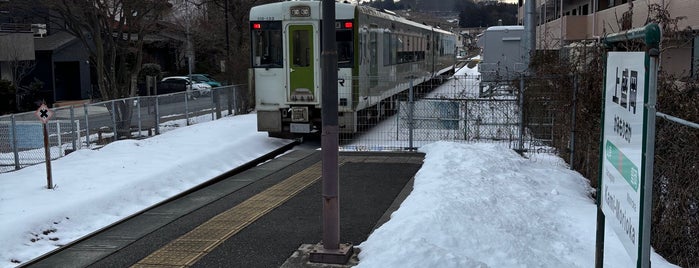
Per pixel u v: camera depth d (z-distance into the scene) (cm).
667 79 681
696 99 621
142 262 582
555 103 1123
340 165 1115
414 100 1329
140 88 3600
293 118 1408
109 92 1758
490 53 2619
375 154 1238
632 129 350
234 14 2530
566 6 3912
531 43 1695
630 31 370
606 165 426
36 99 2969
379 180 968
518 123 1228
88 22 1673
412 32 2148
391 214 716
